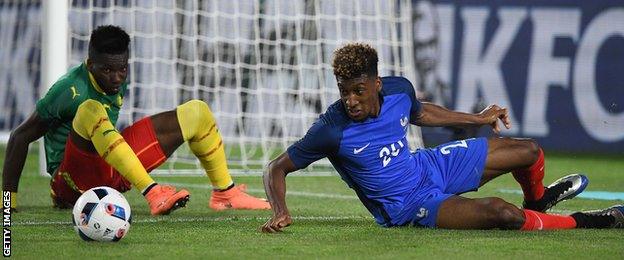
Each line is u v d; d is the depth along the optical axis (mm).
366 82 16453
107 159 19141
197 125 20281
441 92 46656
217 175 21375
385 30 36688
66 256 14680
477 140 18406
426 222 17578
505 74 46750
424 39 46594
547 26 46719
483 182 18438
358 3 35375
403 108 17500
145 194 19438
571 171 36938
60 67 29406
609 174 35688
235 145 40094
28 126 19969
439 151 18250
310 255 14805
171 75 37562
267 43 35062
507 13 46688
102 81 18984
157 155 20016
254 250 15305
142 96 38000
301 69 35312
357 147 17250
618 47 46375
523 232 17141
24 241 16203
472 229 17328
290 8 36375
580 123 46688
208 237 16797
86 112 18938
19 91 44969
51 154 20844
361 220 19750
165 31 36969
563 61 46594
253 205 21625
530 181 18750
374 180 17578
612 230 17688
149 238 16641
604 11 46438
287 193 27281
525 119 46688
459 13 46719
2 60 45062
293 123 38156
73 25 35656
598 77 46531
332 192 27672
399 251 15156
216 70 34688
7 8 45000
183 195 19375
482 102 46719
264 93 38125
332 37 36500
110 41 18609
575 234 17047
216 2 34344
